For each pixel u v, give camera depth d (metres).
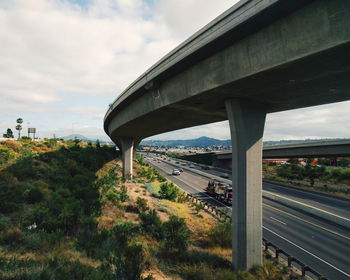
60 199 20.42
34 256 11.06
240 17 10.26
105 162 59.00
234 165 15.60
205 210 29.89
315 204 34.50
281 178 65.06
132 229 18.34
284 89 13.24
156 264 13.12
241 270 14.32
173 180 60.03
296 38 9.16
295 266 15.16
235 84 12.45
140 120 27.67
